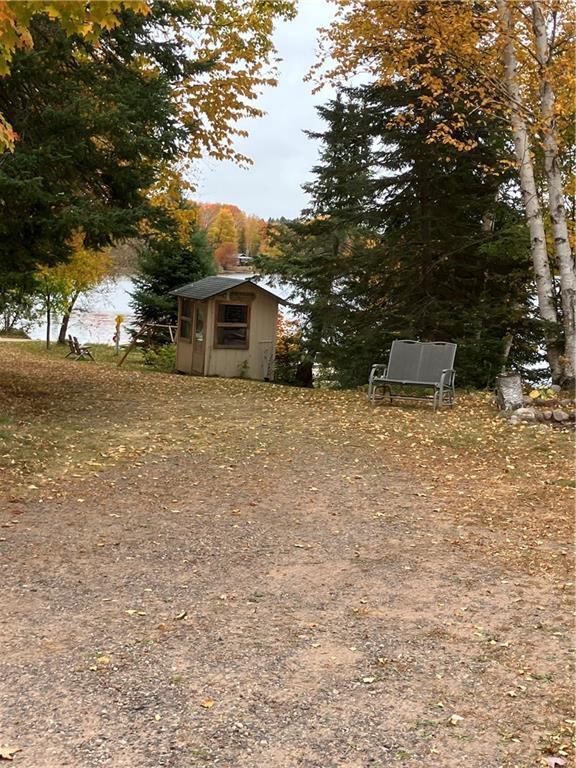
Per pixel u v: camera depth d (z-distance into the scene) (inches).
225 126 579.2
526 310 559.8
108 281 1305.4
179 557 192.2
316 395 516.4
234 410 433.7
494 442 344.5
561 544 206.5
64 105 383.9
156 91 422.9
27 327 1286.9
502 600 167.2
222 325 796.0
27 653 135.6
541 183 573.6
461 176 575.8
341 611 160.1
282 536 212.5
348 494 259.9
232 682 127.2
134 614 155.1
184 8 478.9
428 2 480.1
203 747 107.3
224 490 261.1
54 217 375.2
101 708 117.3
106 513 228.5
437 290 606.2
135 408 431.2
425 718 117.0
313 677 129.9
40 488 251.6
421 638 146.9
